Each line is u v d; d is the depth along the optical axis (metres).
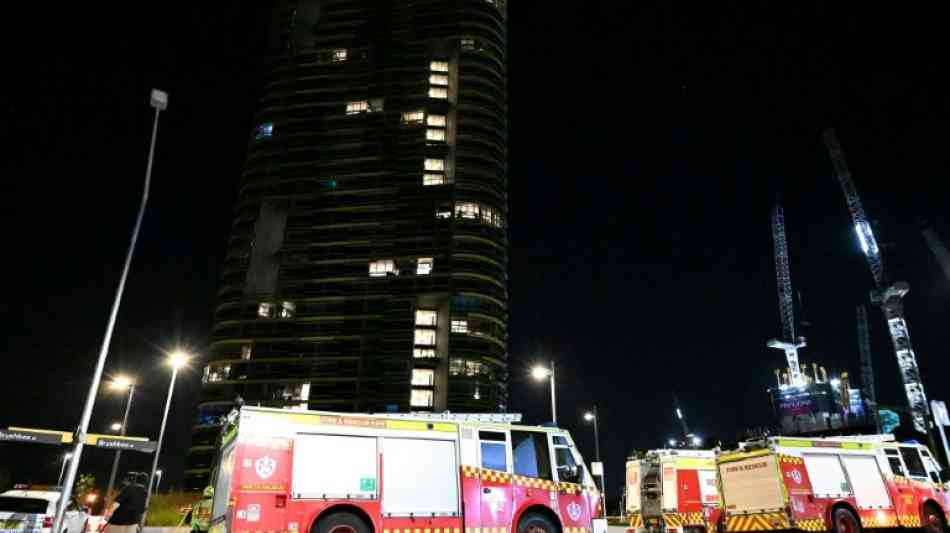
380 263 94.06
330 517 11.79
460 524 12.64
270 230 99.25
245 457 11.54
